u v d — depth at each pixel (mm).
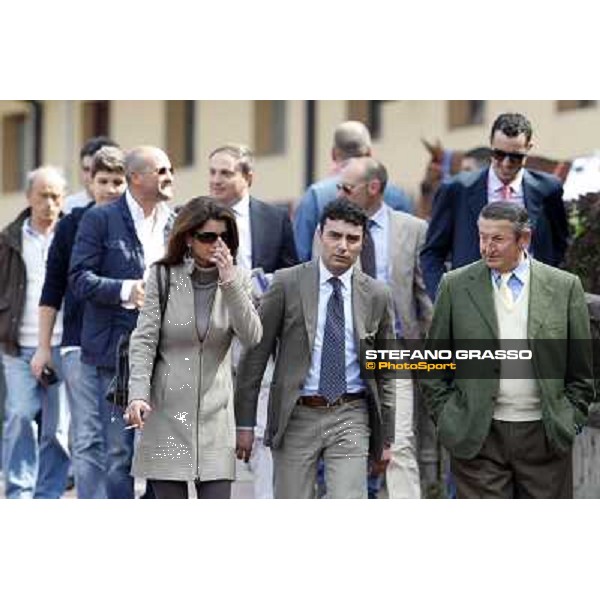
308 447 24703
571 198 28375
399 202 28297
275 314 24750
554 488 24656
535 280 24609
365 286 24844
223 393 23859
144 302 23734
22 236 28844
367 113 28141
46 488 29047
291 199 28141
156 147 26875
